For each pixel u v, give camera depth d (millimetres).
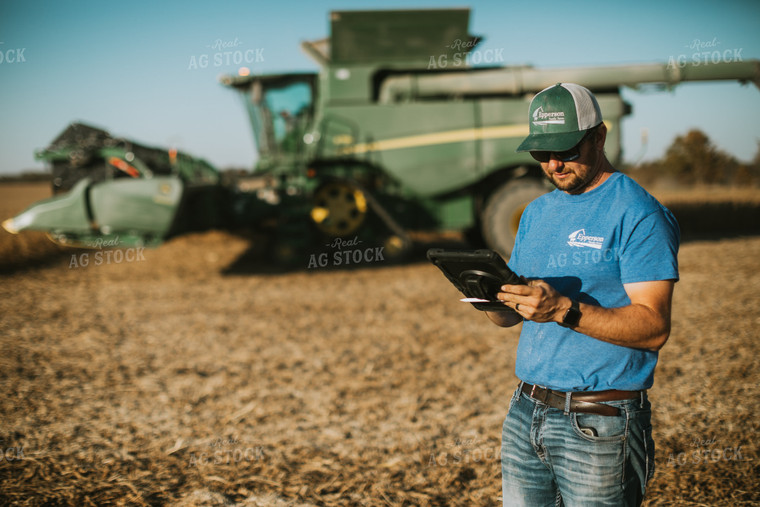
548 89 1762
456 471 3301
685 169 19250
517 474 1907
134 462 3449
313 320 6887
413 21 9812
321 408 4293
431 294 8180
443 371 5039
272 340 6098
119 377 4996
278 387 4742
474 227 11609
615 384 1720
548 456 1810
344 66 10164
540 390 1845
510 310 1907
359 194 10484
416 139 10227
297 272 10172
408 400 4406
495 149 10219
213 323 6809
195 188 9844
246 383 4844
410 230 10844
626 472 1717
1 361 5383
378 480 3223
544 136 1734
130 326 6715
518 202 10172
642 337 1622
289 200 10555
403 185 10359
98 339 6176
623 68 10219
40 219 9133
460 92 10289
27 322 6891
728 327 5879
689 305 6812
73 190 9148
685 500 2885
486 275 1709
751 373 4602
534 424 1831
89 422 4051
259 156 11516
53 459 3477
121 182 9055
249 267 10750
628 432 1708
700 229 13797
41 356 5570
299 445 3682
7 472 3303
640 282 1661
